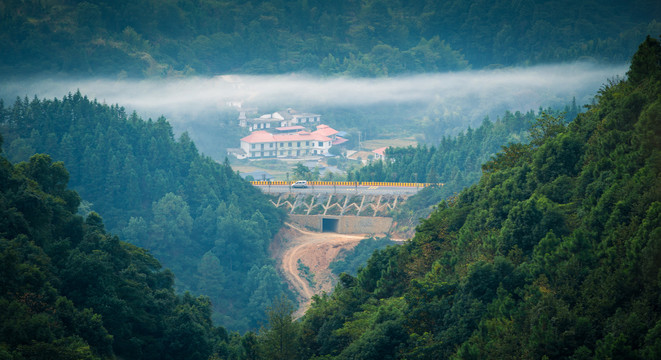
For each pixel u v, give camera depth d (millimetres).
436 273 89188
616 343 61750
